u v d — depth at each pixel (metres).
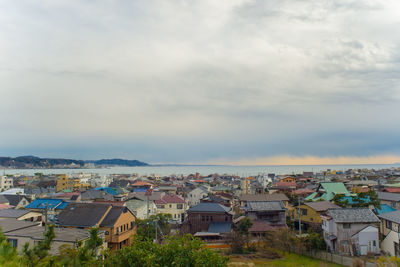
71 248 23.56
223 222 49.69
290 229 47.25
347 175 162.25
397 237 35.94
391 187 84.00
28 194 91.62
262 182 141.00
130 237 40.97
